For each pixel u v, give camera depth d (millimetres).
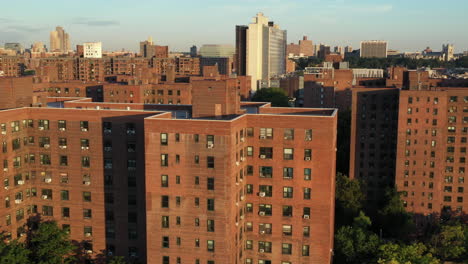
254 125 81938
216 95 84812
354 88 152875
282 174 82125
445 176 147250
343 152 182250
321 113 93062
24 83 97250
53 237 86250
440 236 124312
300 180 81562
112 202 88812
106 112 86062
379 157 154125
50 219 92312
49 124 89250
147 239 79812
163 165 77125
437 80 168625
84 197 90062
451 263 124000
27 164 91250
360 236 111812
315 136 79688
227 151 74250
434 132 141875
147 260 80375
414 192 146125
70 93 191500
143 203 87188
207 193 76125
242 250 84188
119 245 90125
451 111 143625
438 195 144750
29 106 99312
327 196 80812
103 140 87062
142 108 100438
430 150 143125
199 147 75188
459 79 167500
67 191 90625
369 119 153000
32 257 89250
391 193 142875
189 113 96375
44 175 91188
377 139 153500
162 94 185125
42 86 183375
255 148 82562
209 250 77562
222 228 76375
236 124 76562
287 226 83562
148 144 77062
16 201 88750
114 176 87750
